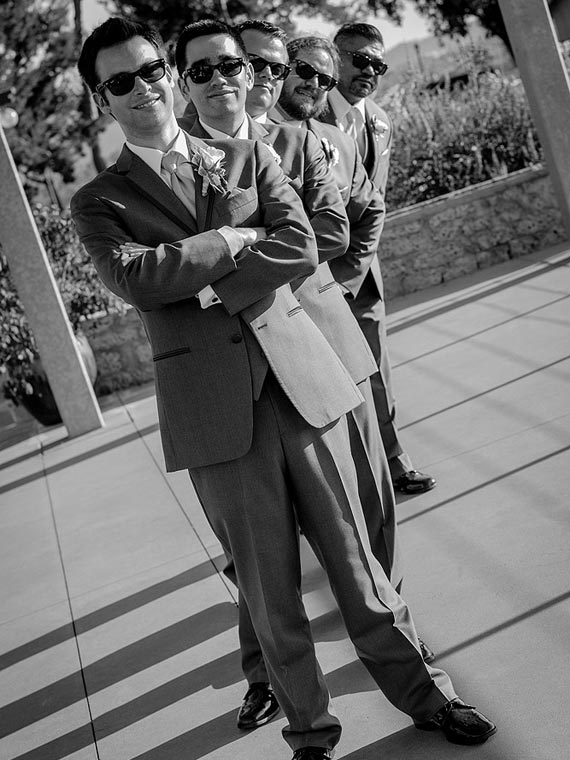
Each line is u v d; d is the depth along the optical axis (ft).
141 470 19.27
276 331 7.79
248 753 8.74
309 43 11.93
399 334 24.11
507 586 10.27
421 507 13.05
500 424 15.42
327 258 9.13
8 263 23.11
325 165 9.43
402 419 17.28
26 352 25.96
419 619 10.12
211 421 7.65
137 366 28.53
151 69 7.71
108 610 12.93
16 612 13.83
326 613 11.02
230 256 7.52
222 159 8.11
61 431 25.41
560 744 7.58
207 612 12.00
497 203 29.19
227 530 7.93
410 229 29.07
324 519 7.86
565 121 25.45
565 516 11.51
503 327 21.53
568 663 8.62
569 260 26.43
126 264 7.55
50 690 11.12
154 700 10.20
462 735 7.91
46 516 18.16
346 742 8.45
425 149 31.83
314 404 7.72
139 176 7.91
